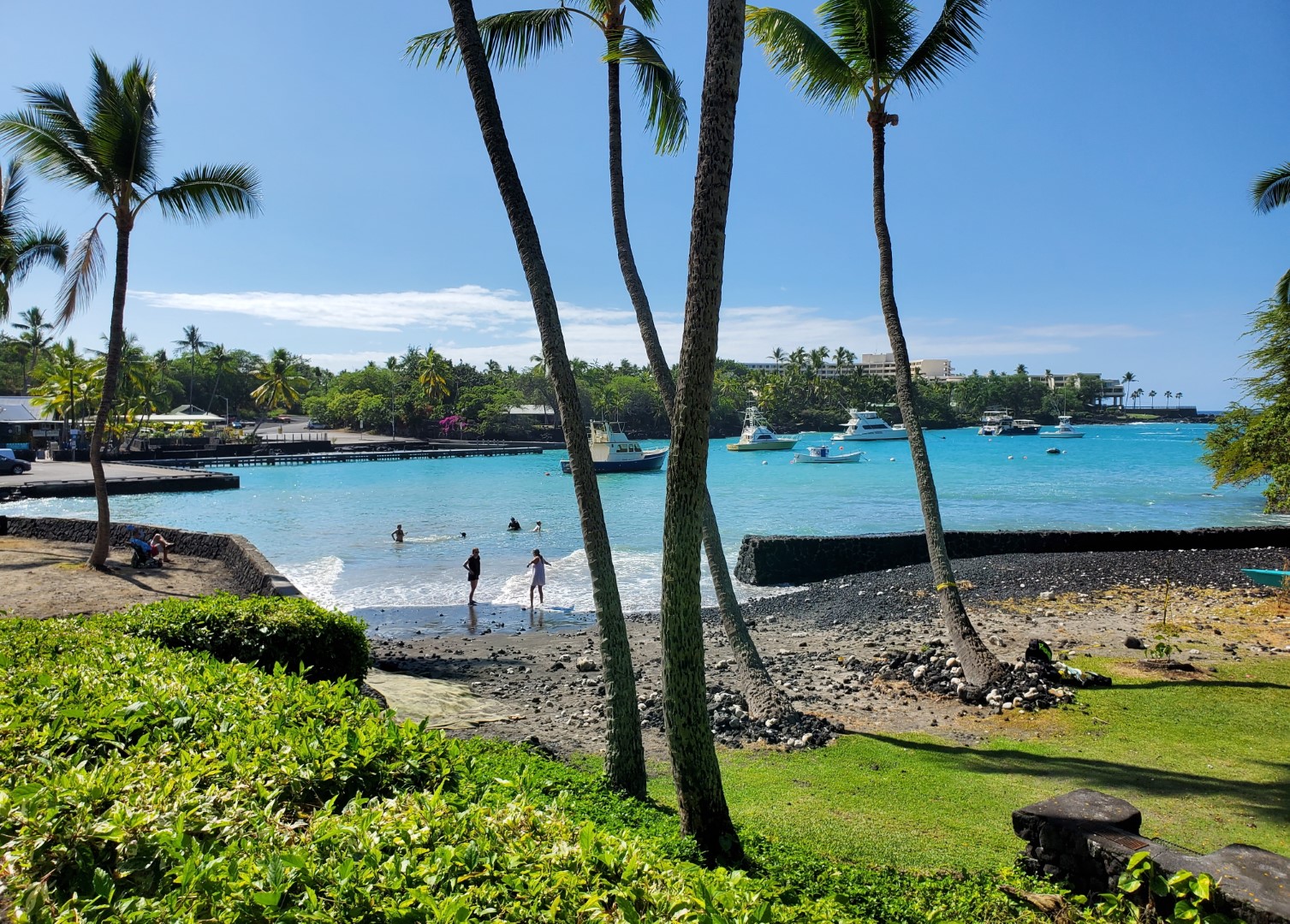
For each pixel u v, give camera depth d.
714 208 5.15
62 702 4.39
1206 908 4.19
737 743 9.41
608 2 9.87
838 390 155.88
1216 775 7.74
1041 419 188.25
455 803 3.67
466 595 22.36
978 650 11.33
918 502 45.00
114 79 18.05
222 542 23.98
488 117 7.08
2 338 106.69
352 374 144.50
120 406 73.12
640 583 23.20
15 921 2.35
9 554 24.17
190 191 18.97
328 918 2.51
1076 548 23.44
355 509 43.62
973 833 6.58
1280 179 20.41
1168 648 11.73
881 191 11.73
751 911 2.93
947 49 11.12
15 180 23.94
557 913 2.75
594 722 10.41
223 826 3.12
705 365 5.22
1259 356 18.42
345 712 4.88
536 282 7.05
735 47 5.17
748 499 47.22
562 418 7.03
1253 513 38.59
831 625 17.12
